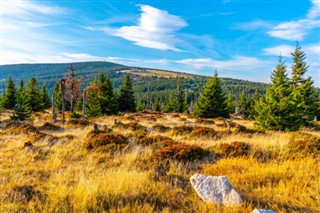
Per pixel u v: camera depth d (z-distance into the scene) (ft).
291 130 49.85
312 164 22.77
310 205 14.99
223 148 29.25
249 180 19.34
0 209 13.79
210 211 14.05
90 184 17.06
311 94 77.66
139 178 18.71
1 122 75.66
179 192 17.29
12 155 28.66
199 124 72.95
